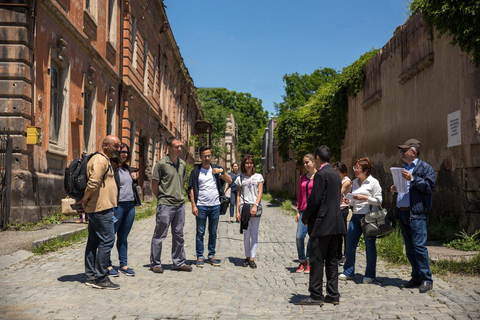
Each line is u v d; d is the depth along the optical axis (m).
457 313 4.57
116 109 18.16
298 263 7.89
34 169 10.59
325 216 5.15
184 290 5.73
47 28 11.29
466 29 8.76
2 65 10.05
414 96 11.99
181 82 37.12
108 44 16.94
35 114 10.66
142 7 21.67
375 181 6.36
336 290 5.17
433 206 10.73
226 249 9.34
